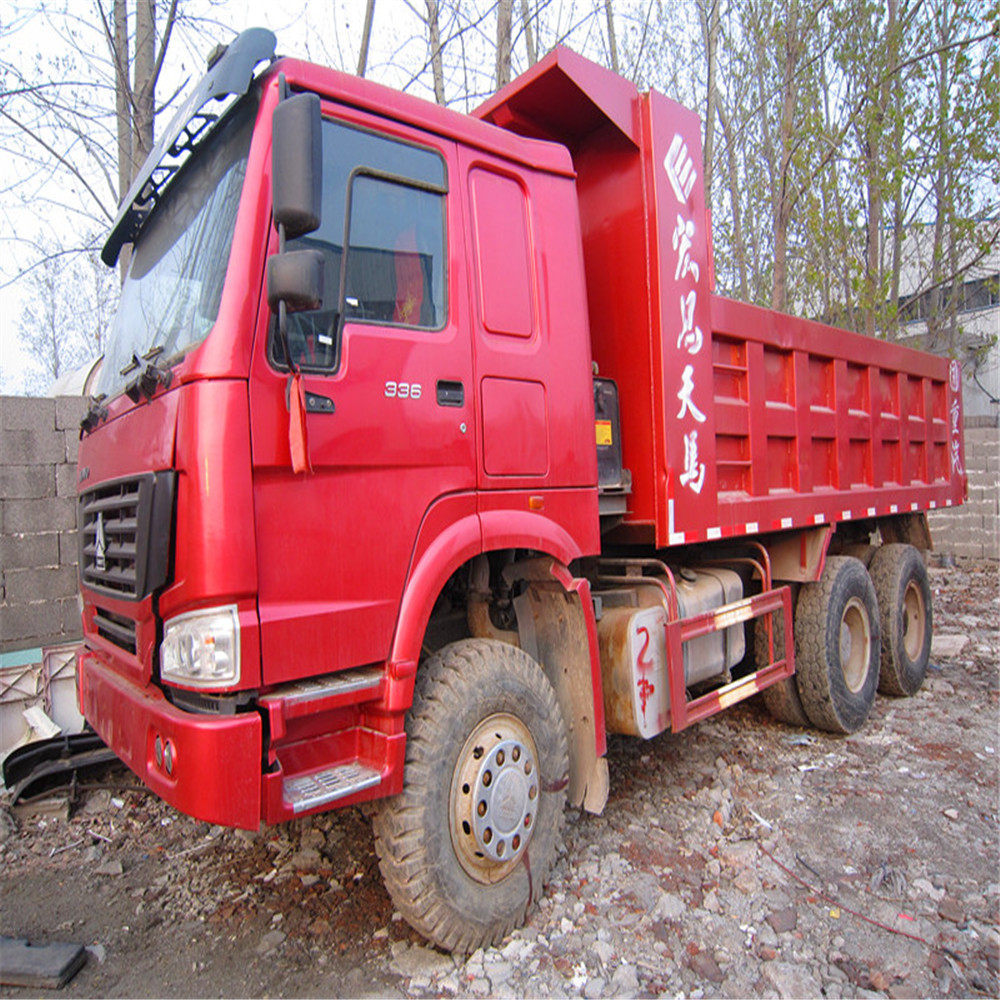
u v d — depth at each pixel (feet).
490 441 9.57
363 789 7.85
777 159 32.78
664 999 8.21
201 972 8.87
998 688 19.88
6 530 15.48
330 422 7.95
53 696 14.62
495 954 8.95
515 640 11.19
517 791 9.21
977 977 8.55
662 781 13.78
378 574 8.28
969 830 11.93
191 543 7.22
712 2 28.86
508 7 22.41
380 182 8.87
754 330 14.30
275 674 7.37
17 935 9.61
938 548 39.93
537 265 10.54
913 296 37.52
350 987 8.52
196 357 7.36
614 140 12.50
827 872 10.72
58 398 16.02
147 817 12.83
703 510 12.70
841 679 16.11
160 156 9.29
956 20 31.14
